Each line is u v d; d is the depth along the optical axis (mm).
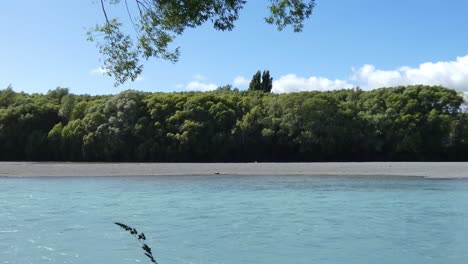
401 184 29672
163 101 66312
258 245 14344
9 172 39156
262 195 25438
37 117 69375
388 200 23141
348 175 35625
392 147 61750
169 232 16234
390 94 65000
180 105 65625
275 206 21688
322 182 31375
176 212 20328
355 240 14875
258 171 39219
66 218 18984
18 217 19250
